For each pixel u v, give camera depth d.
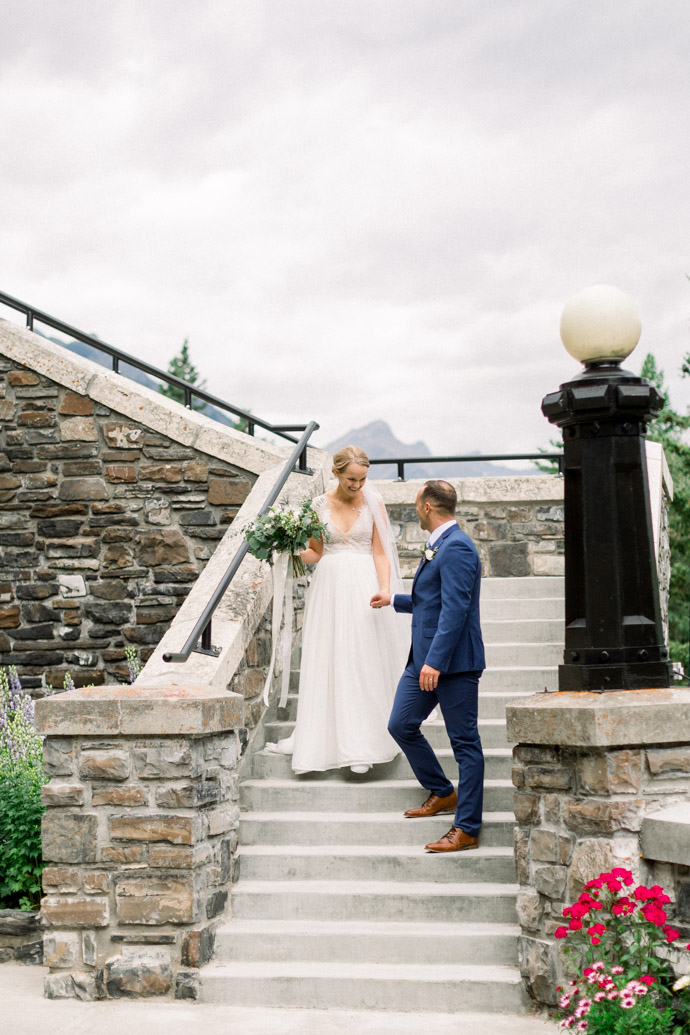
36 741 6.41
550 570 8.19
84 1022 4.24
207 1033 4.07
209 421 7.73
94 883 4.62
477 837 4.95
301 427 8.06
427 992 4.32
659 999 3.80
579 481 4.32
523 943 4.27
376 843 5.15
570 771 4.14
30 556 7.70
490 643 6.88
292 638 6.55
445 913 4.71
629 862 3.98
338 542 5.69
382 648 5.62
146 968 4.54
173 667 5.20
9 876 5.46
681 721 4.05
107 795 4.64
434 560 4.98
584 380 4.27
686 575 16.66
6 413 7.77
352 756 5.38
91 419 7.70
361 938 4.58
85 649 7.61
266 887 4.92
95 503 7.66
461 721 4.91
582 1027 3.54
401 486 8.35
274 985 4.43
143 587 7.57
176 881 4.56
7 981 4.87
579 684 4.20
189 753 4.60
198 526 7.54
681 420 17.52
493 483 8.23
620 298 4.33
